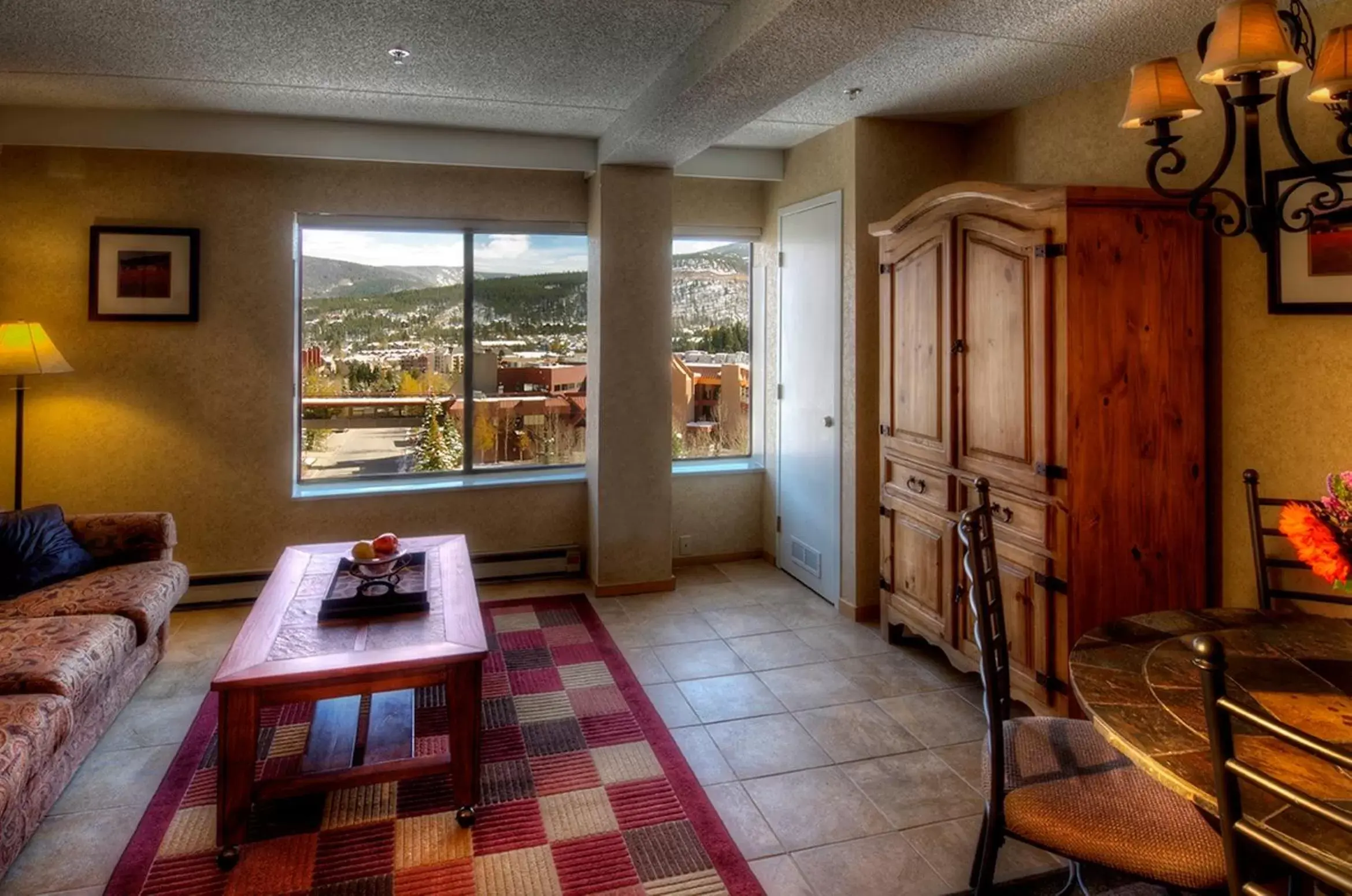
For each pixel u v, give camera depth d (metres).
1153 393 2.72
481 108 3.78
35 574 3.12
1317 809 0.92
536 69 3.23
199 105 3.70
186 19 2.72
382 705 2.84
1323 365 2.50
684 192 4.92
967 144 4.05
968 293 3.10
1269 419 2.66
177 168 4.09
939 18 2.63
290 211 4.25
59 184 3.97
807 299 4.48
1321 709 1.45
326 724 2.71
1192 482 2.78
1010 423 2.89
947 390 3.23
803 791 2.54
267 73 3.27
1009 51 2.95
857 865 2.18
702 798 2.50
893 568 3.72
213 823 2.34
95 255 4.00
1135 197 2.66
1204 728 1.41
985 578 1.88
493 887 2.09
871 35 2.42
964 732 2.93
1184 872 1.51
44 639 2.63
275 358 4.27
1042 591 2.77
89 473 4.08
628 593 4.49
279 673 2.14
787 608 4.28
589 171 4.42
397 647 2.32
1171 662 1.68
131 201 4.05
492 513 4.64
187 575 3.63
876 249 3.97
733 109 3.22
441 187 4.48
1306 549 1.57
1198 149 2.85
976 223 3.02
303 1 2.59
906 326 3.53
